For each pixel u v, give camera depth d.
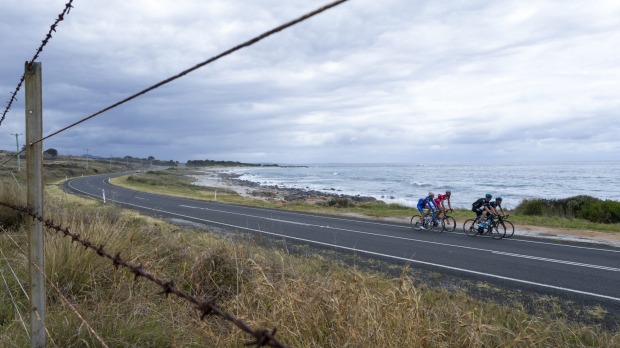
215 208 24.83
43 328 2.92
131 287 4.59
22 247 6.37
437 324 3.85
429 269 9.39
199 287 5.07
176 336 3.59
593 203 21.14
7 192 8.41
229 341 3.47
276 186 69.19
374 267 9.39
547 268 9.66
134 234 6.35
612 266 9.97
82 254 5.03
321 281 4.36
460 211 23.42
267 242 11.78
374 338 3.24
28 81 2.79
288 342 3.29
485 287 7.86
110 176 85.81
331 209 25.52
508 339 4.20
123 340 3.49
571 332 4.91
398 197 46.22
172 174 109.88
